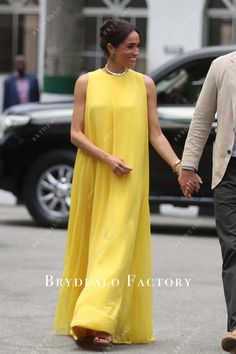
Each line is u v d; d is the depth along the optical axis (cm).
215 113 1220
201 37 3866
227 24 3875
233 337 1134
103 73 1273
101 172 1257
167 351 1223
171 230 2506
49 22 3155
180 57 2270
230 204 1182
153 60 3909
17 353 1195
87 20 4012
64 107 2434
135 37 1258
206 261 1952
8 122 2450
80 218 1276
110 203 1245
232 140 1186
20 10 4097
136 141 1257
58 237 2261
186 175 1223
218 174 1190
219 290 1645
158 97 2267
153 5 3888
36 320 1384
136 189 1246
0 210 2905
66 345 1237
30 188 2448
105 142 1261
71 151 2427
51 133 2412
